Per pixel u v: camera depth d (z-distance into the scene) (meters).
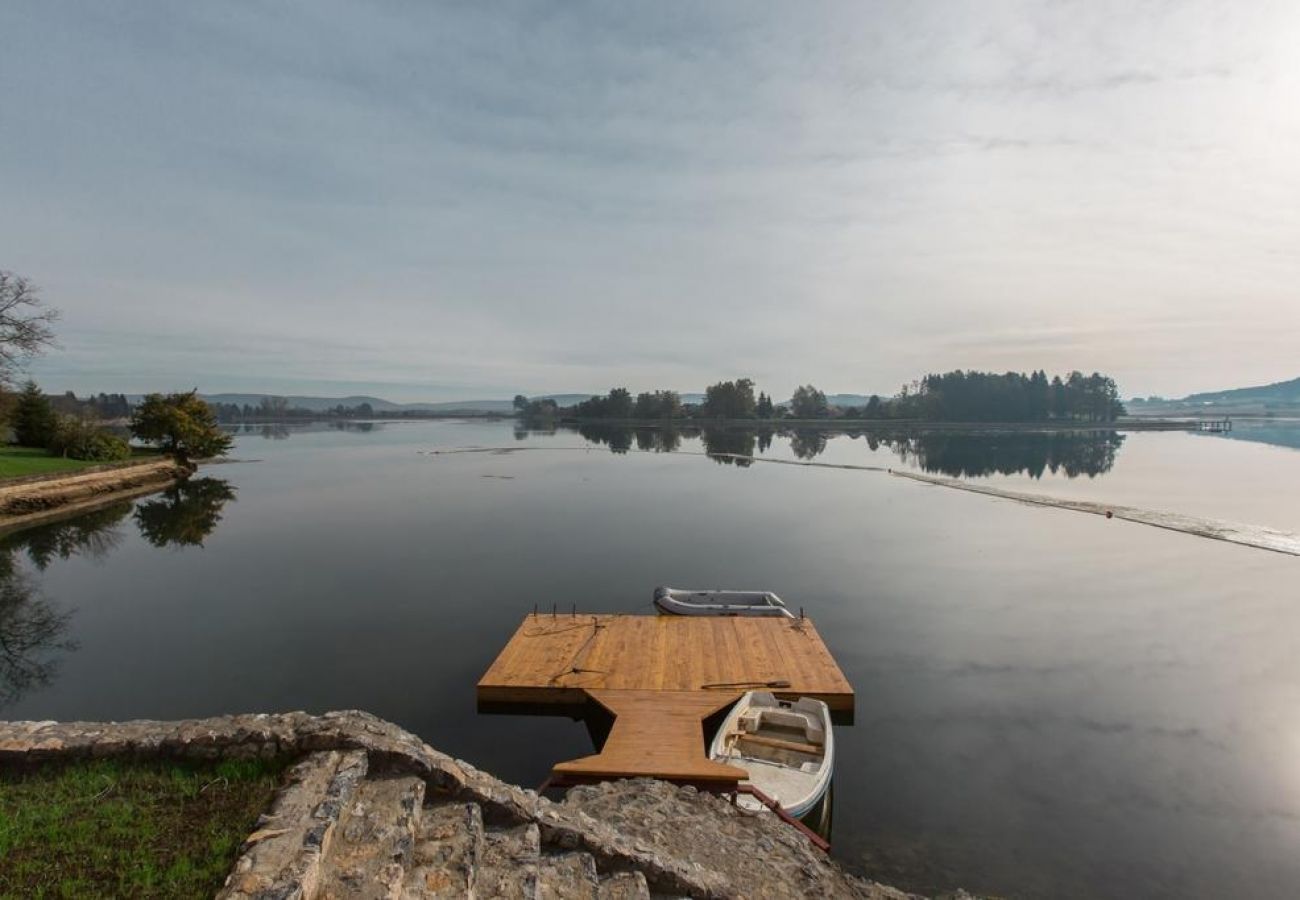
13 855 5.57
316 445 108.31
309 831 5.57
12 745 6.93
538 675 16.39
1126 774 13.52
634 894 6.47
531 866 6.18
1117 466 74.88
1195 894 10.26
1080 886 10.42
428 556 31.19
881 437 135.62
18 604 24.03
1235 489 55.00
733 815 10.02
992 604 24.36
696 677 16.27
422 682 17.53
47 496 41.47
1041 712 16.11
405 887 5.45
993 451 97.56
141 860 5.52
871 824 11.98
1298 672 18.45
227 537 35.22
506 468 70.44
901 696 16.97
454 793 6.84
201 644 20.14
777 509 44.59
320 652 19.52
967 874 10.70
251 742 6.98
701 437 134.12
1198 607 24.11
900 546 33.69
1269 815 12.18
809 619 22.22
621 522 39.59
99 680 17.64
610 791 10.60
